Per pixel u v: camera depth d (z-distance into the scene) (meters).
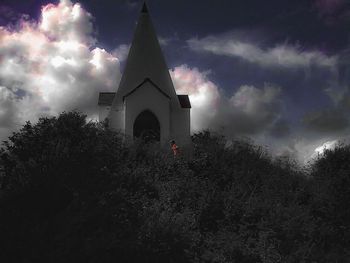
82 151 13.05
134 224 10.91
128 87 30.45
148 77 30.62
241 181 14.86
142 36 31.67
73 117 14.27
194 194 13.14
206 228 12.16
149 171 14.05
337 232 13.59
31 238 10.26
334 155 18.08
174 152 15.67
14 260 9.89
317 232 13.03
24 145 13.23
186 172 14.29
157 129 29.14
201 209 12.55
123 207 11.41
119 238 10.38
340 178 16.02
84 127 14.23
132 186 12.82
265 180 15.22
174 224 11.00
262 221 12.33
